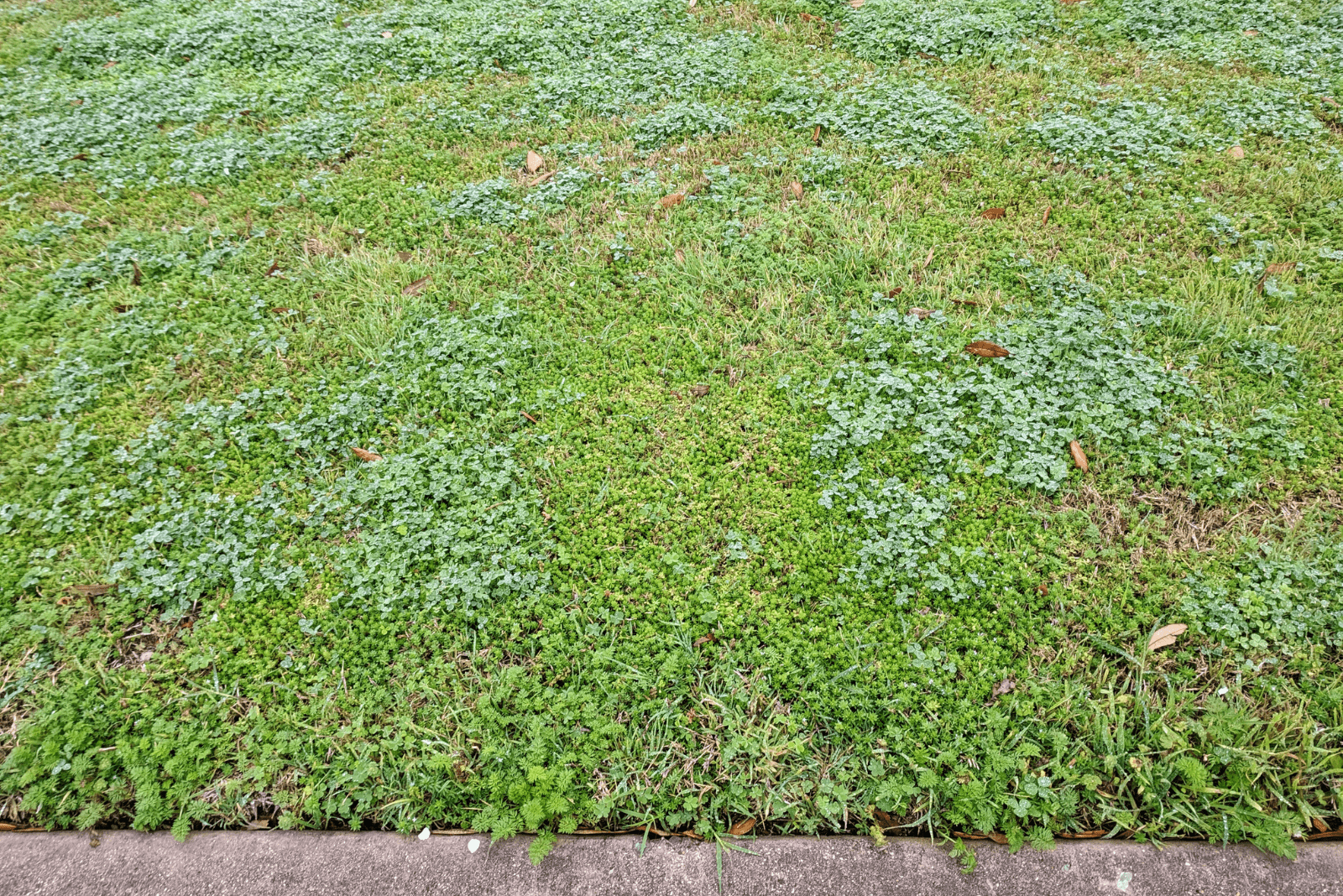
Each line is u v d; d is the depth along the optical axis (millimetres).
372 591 3291
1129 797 2676
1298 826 2576
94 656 3113
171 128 5867
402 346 4227
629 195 5152
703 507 3561
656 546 3424
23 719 2971
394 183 5324
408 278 4645
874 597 3230
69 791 2803
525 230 4969
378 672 3064
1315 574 3115
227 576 3361
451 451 3771
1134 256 4551
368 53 6539
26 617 3201
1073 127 5348
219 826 2766
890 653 3051
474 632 3180
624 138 5645
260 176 5426
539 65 6348
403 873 2613
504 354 4215
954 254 4641
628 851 2652
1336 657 2951
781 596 3262
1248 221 4680
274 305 4496
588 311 4461
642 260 4742
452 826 2748
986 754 2764
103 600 3287
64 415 3973
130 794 2807
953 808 2664
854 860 2602
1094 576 3244
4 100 6102
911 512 3475
